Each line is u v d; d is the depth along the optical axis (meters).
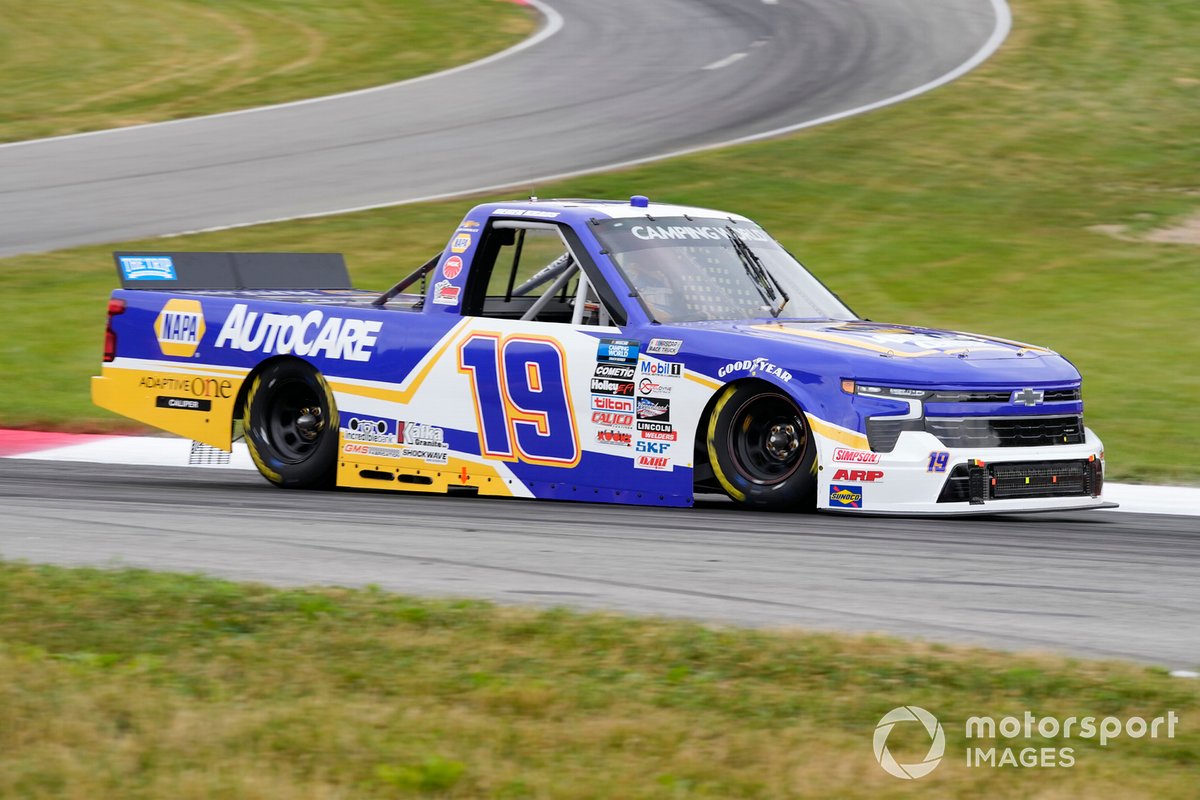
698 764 13.63
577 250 30.52
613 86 95.25
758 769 13.57
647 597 21.09
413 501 30.48
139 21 109.56
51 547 24.83
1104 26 104.00
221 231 65.94
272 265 38.25
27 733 14.30
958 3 115.62
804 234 64.75
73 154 81.69
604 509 28.83
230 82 97.00
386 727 14.66
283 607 19.44
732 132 83.00
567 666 16.94
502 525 27.02
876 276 59.06
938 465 26.59
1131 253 62.78
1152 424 40.53
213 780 13.02
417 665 16.92
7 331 53.59
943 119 84.50
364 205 70.06
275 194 72.56
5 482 33.41
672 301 29.97
